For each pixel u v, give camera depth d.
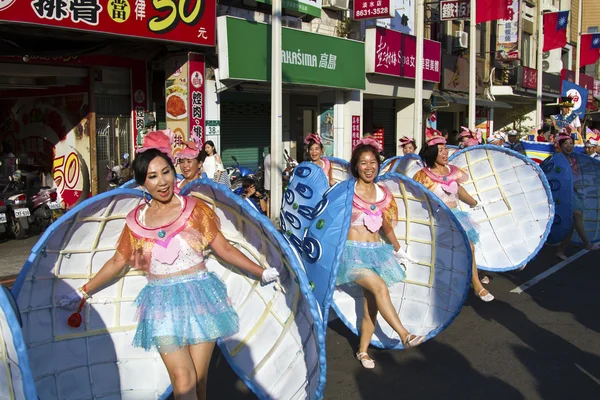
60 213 11.01
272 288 4.02
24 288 3.57
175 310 3.42
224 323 3.55
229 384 4.93
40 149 12.63
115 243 3.94
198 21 11.25
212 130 12.48
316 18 15.67
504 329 6.12
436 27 21.52
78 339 3.95
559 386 4.76
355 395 4.64
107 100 11.88
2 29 9.45
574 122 19.70
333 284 4.41
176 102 11.99
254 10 13.76
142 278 4.10
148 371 4.19
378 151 4.93
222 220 4.02
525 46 29.72
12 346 2.72
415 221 5.62
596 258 9.41
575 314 6.58
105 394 4.07
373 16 16.14
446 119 24.59
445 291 5.56
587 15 38.94
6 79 11.41
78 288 3.86
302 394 3.73
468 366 5.19
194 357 3.54
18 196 10.13
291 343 3.88
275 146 11.20
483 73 24.75
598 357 5.35
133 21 10.22
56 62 10.89
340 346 5.74
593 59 28.86
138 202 3.80
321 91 16.53
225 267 4.20
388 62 17.28
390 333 5.70
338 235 4.72
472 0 16.72
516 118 28.25
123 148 12.33
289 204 7.27
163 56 12.12
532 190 7.57
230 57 12.05
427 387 4.78
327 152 16.73
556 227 9.16
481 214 7.91
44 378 3.78
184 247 3.50
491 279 8.15
